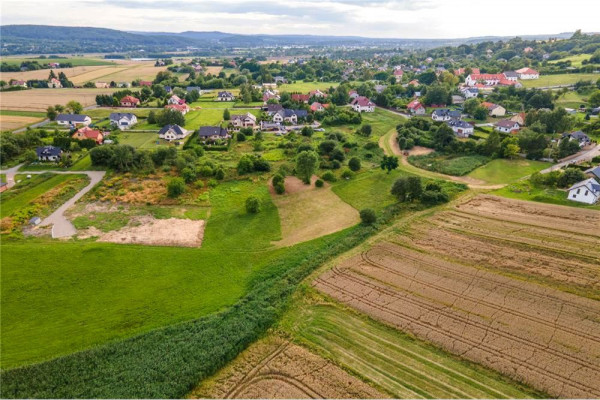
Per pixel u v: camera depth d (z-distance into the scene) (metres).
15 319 42.53
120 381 35.12
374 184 79.94
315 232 61.09
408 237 59.19
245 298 45.91
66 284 48.16
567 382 33.97
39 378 35.44
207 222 64.44
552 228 60.06
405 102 162.75
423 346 38.69
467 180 82.19
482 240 57.47
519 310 42.78
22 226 62.53
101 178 82.94
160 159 89.94
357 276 49.91
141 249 55.81
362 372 36.12
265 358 38.03
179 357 37.44
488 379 34.84
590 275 48.09
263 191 76.31
